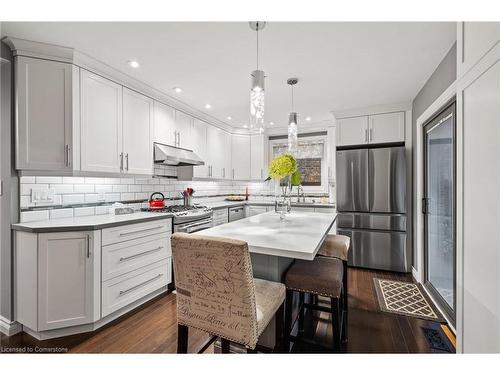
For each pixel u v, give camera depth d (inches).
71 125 83.4
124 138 102.9
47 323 74.0
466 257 48.3
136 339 75.6
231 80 105.7
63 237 75.2
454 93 78.9
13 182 78.6
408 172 134.6
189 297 47.4
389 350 70.8
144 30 71.6
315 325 84.4
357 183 140.9
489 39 40.9
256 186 205.2
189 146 141.7
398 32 72.1
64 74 82.5
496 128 39.3
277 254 50.2
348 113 147.2
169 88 114.3
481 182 43.5
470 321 47.0
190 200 148.1
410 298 103.6
